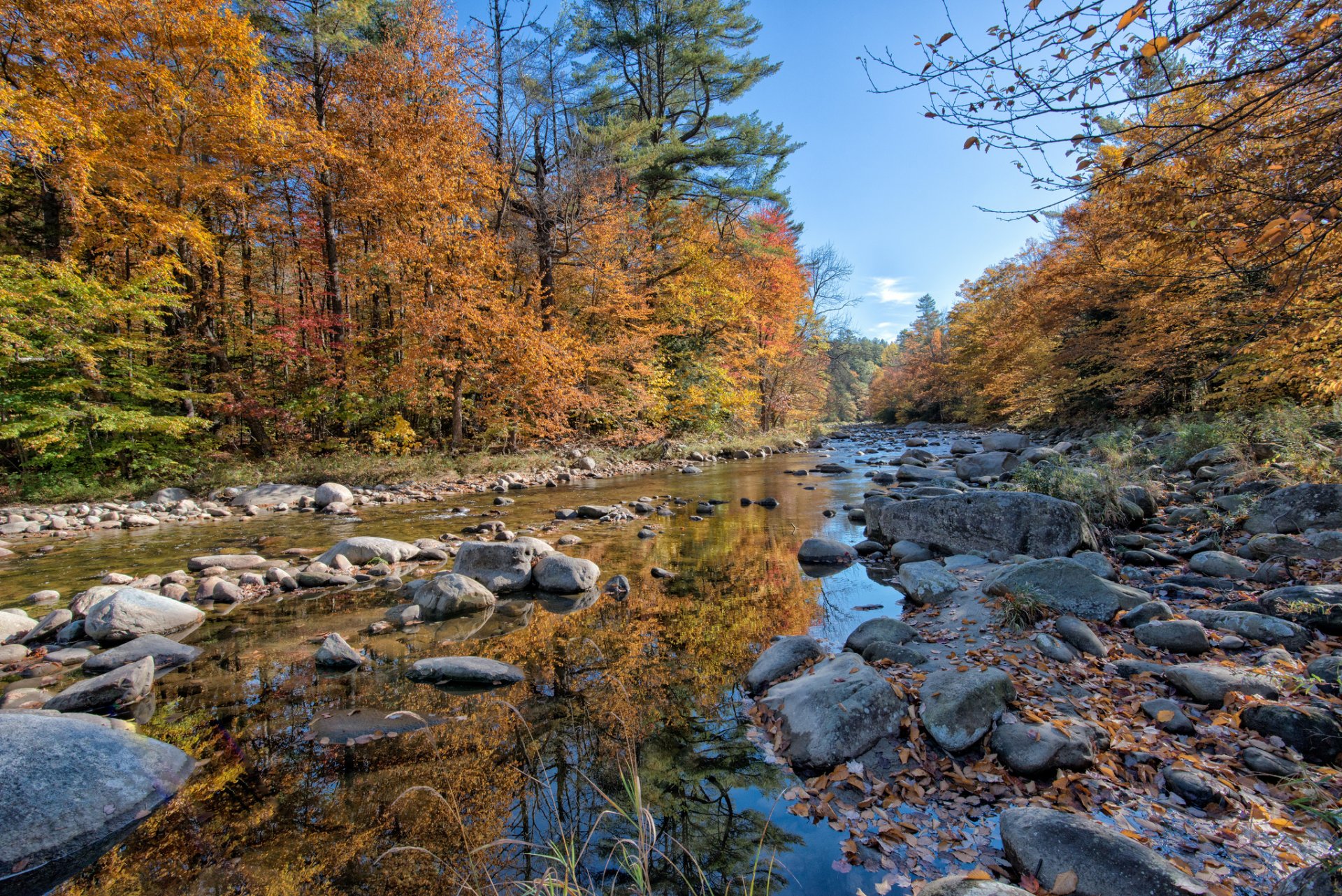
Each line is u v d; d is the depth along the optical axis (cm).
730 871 223
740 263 2236
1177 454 917
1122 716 301
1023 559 515
